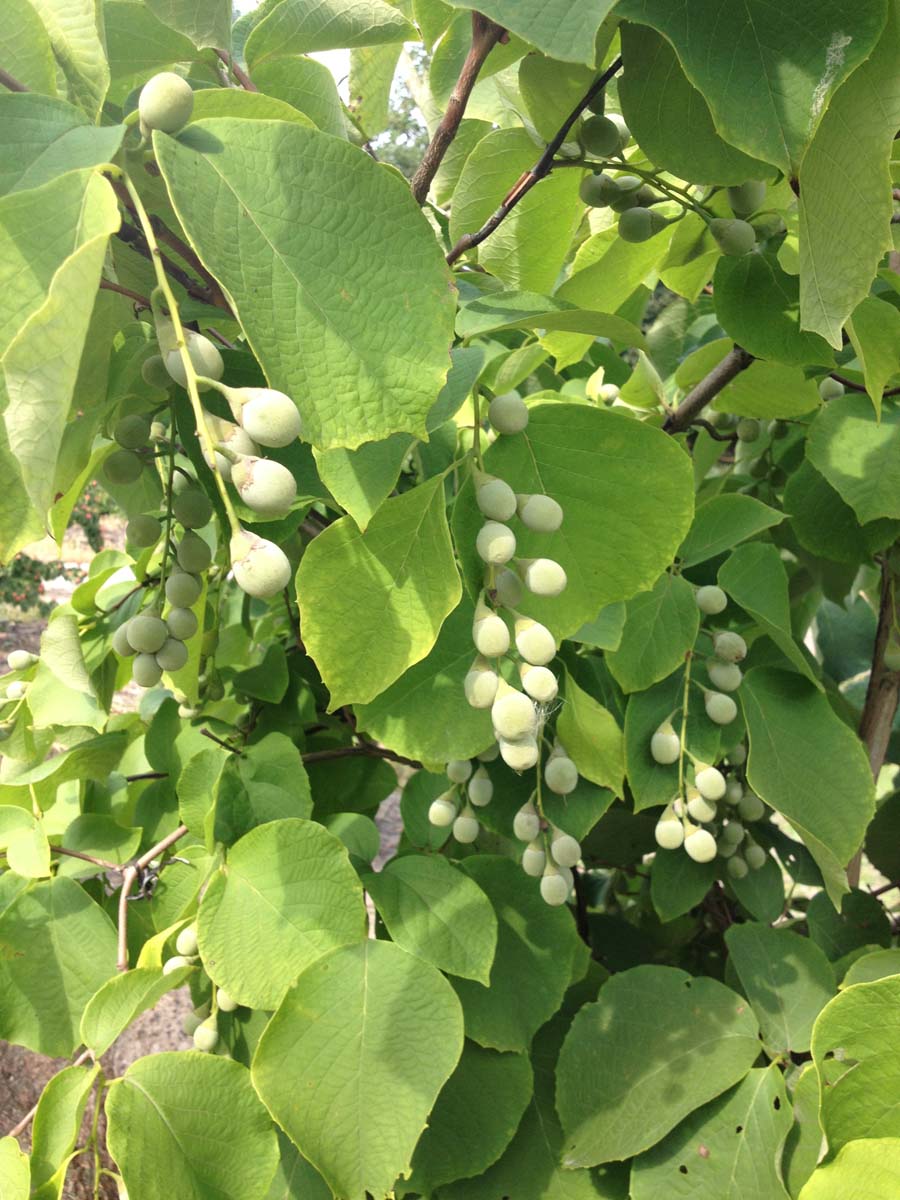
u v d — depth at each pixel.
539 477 0.38
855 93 0.28
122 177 0.25
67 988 0.42
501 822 0.50
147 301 0.34
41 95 0.25
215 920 0.39
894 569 0.65
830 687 0.75
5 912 0.43
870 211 0.29
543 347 0.48
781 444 0.71
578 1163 0.44
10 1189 0.34
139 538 0.40
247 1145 0.38
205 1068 0.38
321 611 0.34
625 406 0.63
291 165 0.26
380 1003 0.39
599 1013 0.47
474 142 0.56
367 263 0.26
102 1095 0.40
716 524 0.54
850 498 0.51
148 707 0.59
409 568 0.34
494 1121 0.45
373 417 0.26
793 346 0.46
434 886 0.44
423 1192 0.45
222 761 0.47
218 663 0.73
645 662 0.50
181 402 0.35
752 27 0.28
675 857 0.58
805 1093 0.43
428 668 0.42
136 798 0.56
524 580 0.34
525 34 0.23
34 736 0.53
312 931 0.39
